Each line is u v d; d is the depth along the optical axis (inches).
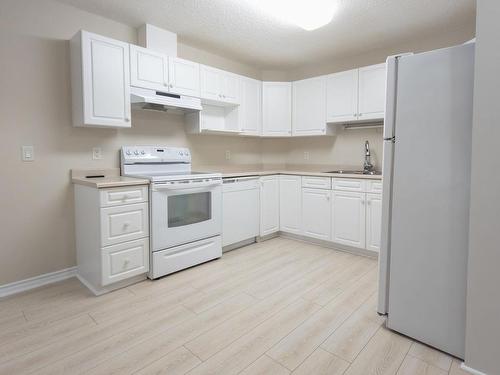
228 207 126.7
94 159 107.2
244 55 146.9
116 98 100.0
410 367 59.4
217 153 150.6
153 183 97.4
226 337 69.1
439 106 62.0
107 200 88.4
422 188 64.9
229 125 148.2
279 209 150.4
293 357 62.2
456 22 112.4
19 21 90.0
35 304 84.2
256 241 143.8
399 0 96.7
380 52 139.1
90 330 71.6
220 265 114.2
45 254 98.3
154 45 113.7
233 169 159.0
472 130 55.7
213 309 81.6
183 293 91.0
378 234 118.5
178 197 106.0
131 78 103.6
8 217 91.0
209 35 123.0
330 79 142.6
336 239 130.6
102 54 96.3
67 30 99.2
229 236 128.0
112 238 90.0
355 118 135.2
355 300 86.7
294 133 157.3
